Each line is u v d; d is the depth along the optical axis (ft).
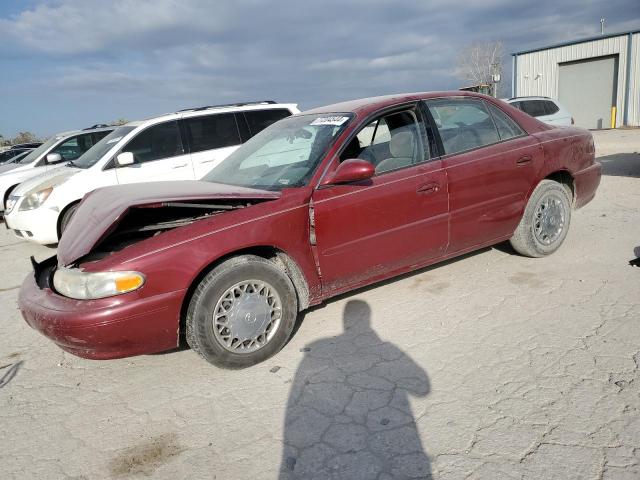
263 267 11.07
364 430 8.75
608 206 22.81
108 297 9.80
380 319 12.99
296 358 11.51
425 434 8.46
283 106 29.76
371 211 12.24
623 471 7.18
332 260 12.05
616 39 82.48
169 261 10.10
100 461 8.82
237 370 11.28
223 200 11.20
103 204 11.86
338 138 12.34
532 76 95.50
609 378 9.41
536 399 9.04
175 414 9.94
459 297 13.78
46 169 33.73
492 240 14.78
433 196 13.04
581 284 13.75
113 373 11.94
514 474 7.36
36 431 9.93
